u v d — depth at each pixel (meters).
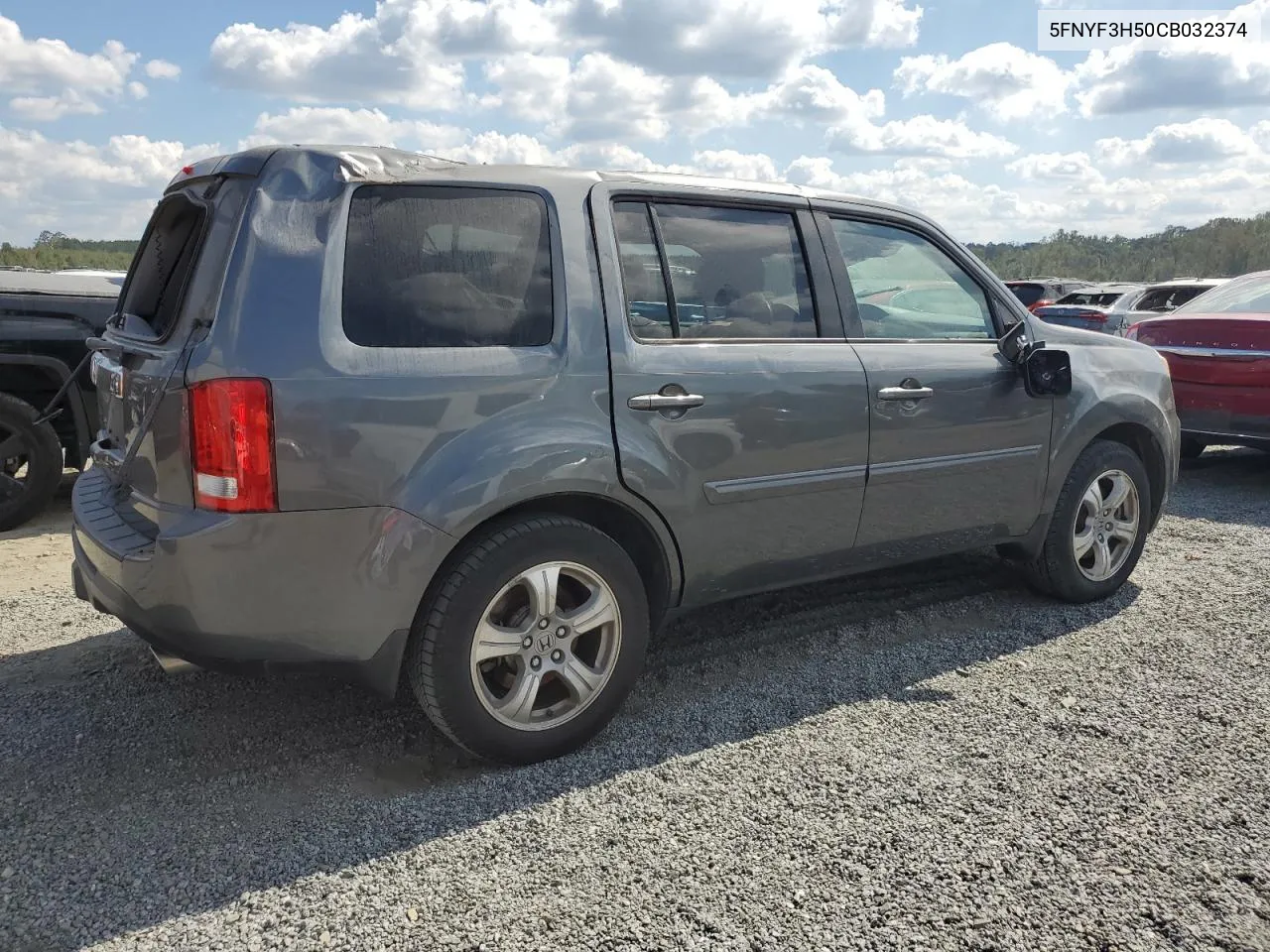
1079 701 3.40
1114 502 4.47
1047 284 20.66
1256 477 7.75
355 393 2.56
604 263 3.06
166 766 2.92
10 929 2.16
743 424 3.25
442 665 2.72
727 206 3.43
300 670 2.66
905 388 3.68
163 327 2.91
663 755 3.01
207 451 2.48
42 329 5.88
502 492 2.73
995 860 2.45
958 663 3.74
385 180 2.76
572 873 2.38
